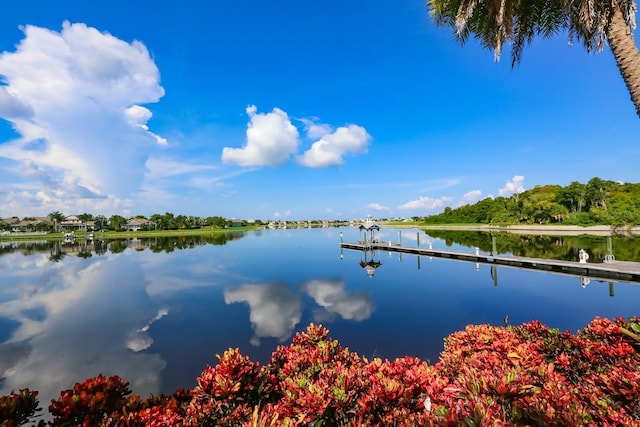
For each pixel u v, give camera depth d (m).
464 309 10.92
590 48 6.67
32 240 73.44
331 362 4.14
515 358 3.21
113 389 3.37
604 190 57.25
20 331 9.71
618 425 2.18
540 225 58.34
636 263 17.00
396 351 7.61
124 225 104.50
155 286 16.33
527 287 14.06
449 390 2.50
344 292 14.01
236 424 2.96
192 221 116.06
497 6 6.74
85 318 10.98
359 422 2.62
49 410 2.86
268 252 33.06
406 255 28.33
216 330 9.44
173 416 2.94
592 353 3.86
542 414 2.14
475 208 89.69
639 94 5.13
